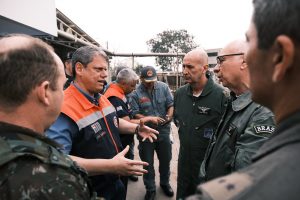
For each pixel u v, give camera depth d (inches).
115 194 70.6
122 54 406.6
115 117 74.9
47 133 55.0
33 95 32.1
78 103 63.7
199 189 19.6
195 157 93.7
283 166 16.4
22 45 31.7
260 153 19.5
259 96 21.5
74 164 33.9
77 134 61.5
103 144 66.6
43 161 29.4
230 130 58.7
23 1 89.8
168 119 130.3
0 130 29.4
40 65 32.2
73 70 67.7
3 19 82.7
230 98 66.2
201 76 91.6
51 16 112.0
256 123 51.5
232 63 61.1
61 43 182.9
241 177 18.1
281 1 17.4
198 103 92.6
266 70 19.8
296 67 17.9
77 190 31.5
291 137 17.8
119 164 57.1
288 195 15.3
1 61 30.0
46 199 27.9
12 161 27.4
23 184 27.0
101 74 66.7
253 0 19.8
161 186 137.9
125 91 116.8
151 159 128.1
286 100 19.3
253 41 20.1
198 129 92.6
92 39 348.5
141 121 81.4
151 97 136.3
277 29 17.6
